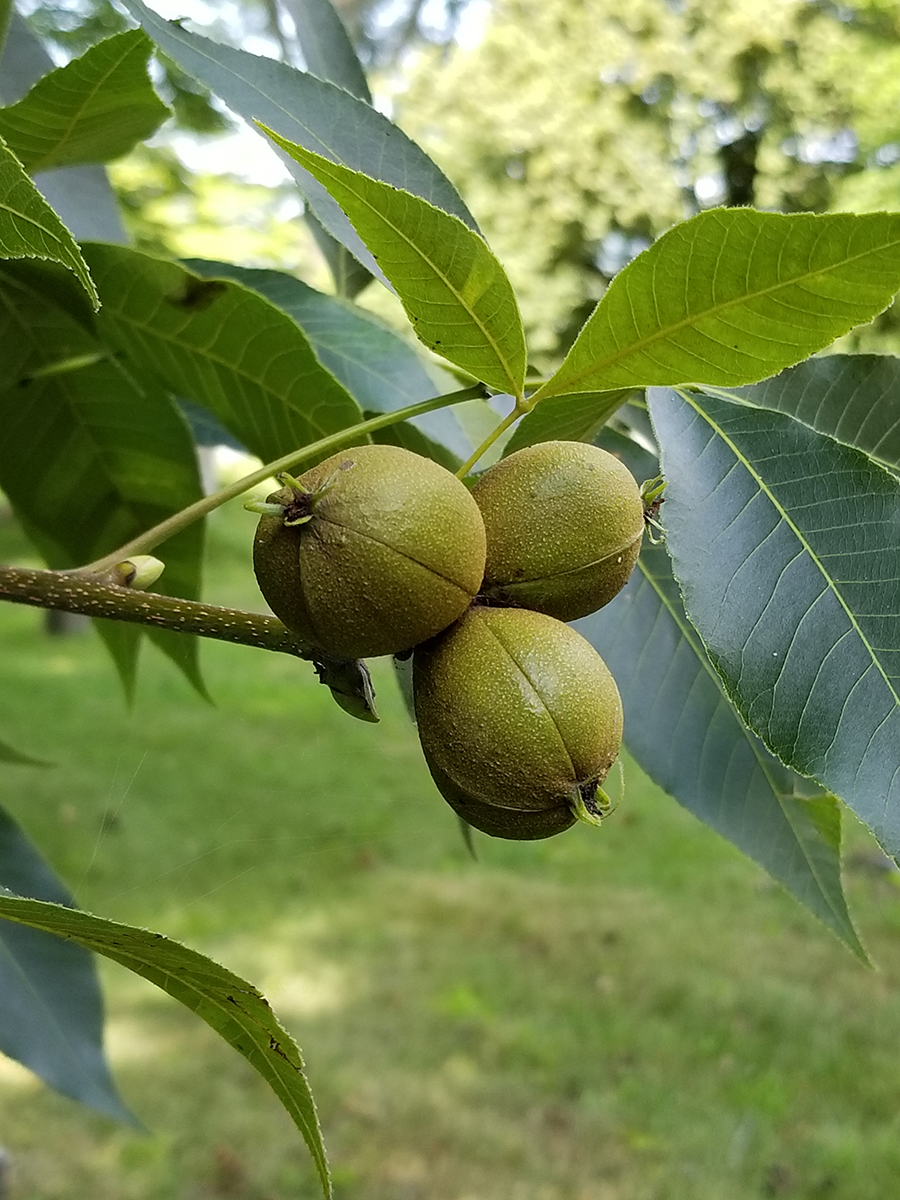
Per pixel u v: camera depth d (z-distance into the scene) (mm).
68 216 282
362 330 248
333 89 186
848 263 125
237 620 159
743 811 225
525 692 146
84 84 199
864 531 145
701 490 150
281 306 251
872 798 137
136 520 291
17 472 280
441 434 236
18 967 270
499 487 160
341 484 144
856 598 143
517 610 155
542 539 157
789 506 149
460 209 189
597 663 152
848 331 132
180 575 295
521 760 146
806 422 193
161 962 131
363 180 131
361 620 144
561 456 160
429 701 152
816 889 223
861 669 141
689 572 145
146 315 224
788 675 141
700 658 228
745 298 133
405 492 143
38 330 248
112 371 256
